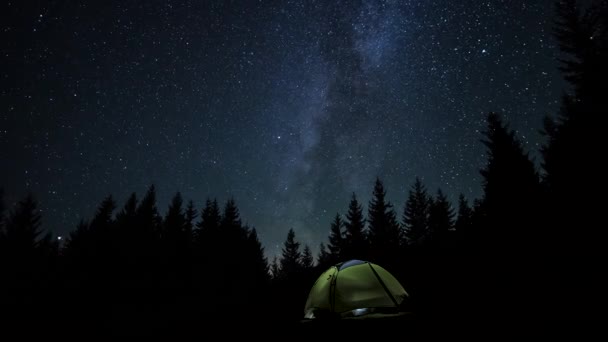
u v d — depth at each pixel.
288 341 6.02
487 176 20.78
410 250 17.22
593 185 11.52
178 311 25.59
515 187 17.98
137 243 41.47
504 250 9.41
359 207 43.56
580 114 16.50
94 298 30.64
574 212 10.12
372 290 6.53
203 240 46.69
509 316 4.96
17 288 30.56
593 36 18.56
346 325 5.83
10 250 37.34
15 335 22.42
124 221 44.44
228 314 16.83
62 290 31.23
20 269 34.53
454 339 4.52
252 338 8.77
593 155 13.59
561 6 19.42
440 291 7.44
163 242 43.72
